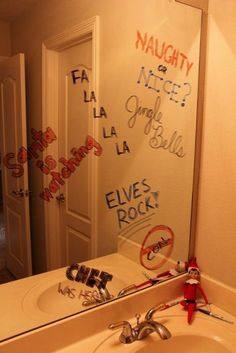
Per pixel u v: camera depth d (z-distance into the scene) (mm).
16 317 840
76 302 929
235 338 916
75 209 965
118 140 1033
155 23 1019
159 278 1094
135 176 1087
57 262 937
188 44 1040
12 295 854
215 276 1076
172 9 1015
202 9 1003
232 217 1005
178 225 1156
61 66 889
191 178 1102
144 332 897
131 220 1087
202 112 1058
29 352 803
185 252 1148
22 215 870
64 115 913
